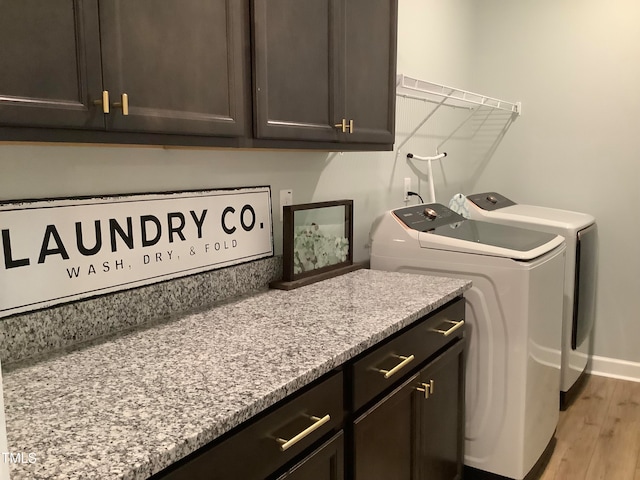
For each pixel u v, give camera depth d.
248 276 1.94
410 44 2.95
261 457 1.11
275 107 1.57
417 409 1.78
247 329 1.50
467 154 3.84
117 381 1.14
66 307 1.38
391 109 2.14
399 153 2.96
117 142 1.17
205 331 1.48
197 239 1.75
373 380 1.50
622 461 2.54
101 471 0.81
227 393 1.08
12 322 1.26
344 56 1.83
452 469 2.13
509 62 3.67
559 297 2.51
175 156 1.69
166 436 0.91
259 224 2.00
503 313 2.17
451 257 2.25
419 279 2.12
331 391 1.33
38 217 1.32
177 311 1.67
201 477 0.97
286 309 1.70
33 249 1.31
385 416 1.58
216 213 1.81
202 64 1.33
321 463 1.31
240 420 1.01
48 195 1.36
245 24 1.46
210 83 1.36
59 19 1.03
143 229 1.57
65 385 1.12
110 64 1.12
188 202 1.71
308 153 2.26
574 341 3.01
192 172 1.75
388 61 2.09
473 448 2.33
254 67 1.49
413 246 2.33
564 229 2.88
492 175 3.82
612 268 3.45
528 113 3.64
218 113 1.39
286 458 1.19
